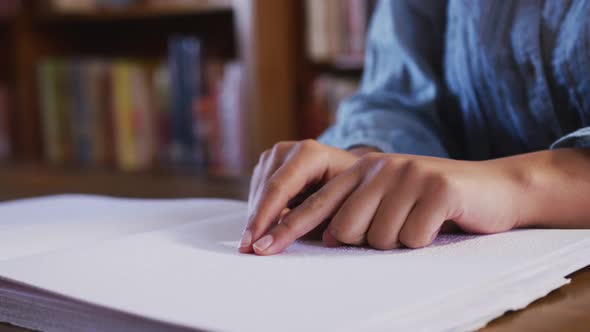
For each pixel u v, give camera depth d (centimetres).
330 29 218
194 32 282
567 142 68
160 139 250
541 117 85
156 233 64
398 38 102
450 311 42
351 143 87
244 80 224
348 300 42
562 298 48
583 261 54
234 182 134
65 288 46
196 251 57
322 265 52
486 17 88
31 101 286
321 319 39
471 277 47
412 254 54
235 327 38
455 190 57
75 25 303
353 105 100
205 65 234
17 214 81
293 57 230
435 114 97
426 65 100
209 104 232
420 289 44
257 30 220
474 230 61
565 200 63
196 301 43
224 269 51
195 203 85
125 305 42
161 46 294
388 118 93
